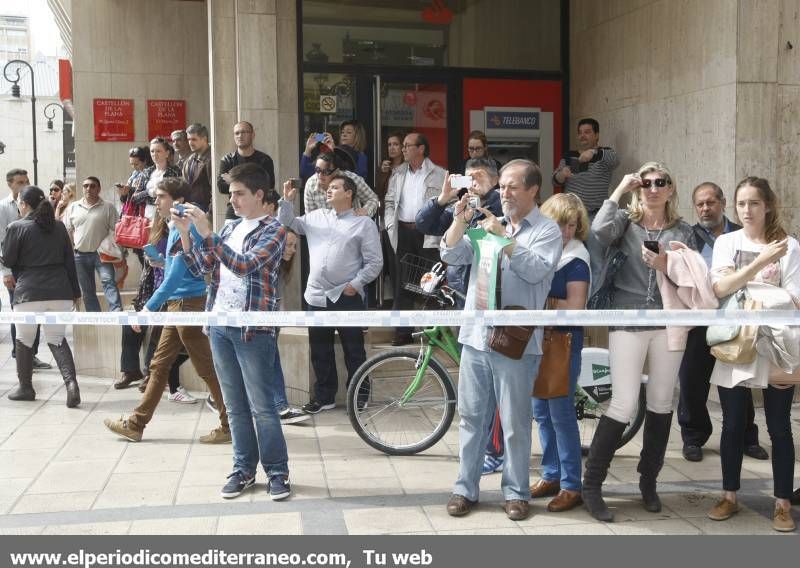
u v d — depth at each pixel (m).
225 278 4.69
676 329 4.36
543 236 4.27
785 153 6.67
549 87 8.77
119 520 4.41
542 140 8.77
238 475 4.82
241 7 7.42
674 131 7.19
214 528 4.30
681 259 4.28
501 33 8.65
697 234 5.44
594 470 4.48
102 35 10.62
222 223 7.55
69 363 6.90
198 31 10.85
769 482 5.02
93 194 8.98
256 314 4.53
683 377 5.41
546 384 4.44
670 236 4.46
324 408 6.62
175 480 5.07
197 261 4.53
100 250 8.91
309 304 6.36
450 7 8.50
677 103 7.15
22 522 4.39
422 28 8.45
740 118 6.52
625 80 7.84
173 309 5.84
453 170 8.58
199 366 5.78
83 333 8.05
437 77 8.50
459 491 4.54
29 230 6.89
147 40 10.73
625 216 4.50
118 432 5.84
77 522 4.39
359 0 8.27
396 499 4.73
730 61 6.55
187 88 10.87
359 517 4.45
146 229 7.37
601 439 4.45
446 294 5.56
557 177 7.77
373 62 8.34
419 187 7.32
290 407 6.63
